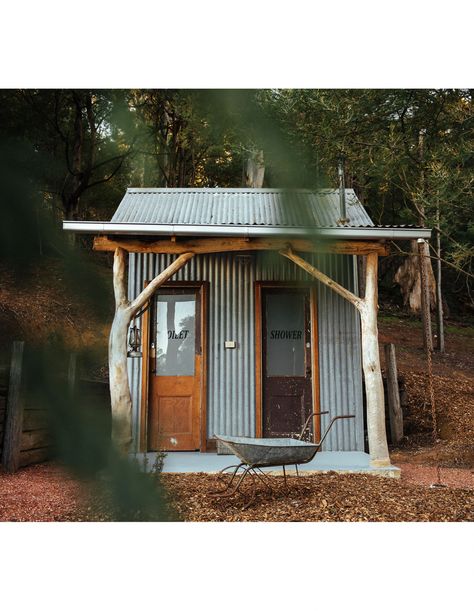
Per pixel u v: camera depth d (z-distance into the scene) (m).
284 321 7.70
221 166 14.72
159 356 7.60
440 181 6.67
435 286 16.61
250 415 7.46
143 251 6.25
